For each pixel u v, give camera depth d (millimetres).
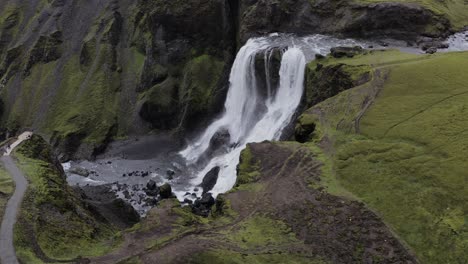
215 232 50188
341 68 81000
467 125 57844
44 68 154375
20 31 176375
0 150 79312
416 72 73812
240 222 52000
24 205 57000
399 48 96812
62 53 156125
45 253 48406
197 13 124438
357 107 70125
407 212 48875
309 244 47188
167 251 46562
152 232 50812
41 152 85125
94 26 156375
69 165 114062
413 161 55125
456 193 48469
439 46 95688
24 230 51406
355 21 105688
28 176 66875
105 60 143500
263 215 52781
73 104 136750
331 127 68812
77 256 48500
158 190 91688
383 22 104062
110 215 75688
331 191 54844
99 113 130750
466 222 45219
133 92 134125
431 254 43906
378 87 72812
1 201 57969
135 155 115125
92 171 107000
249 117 105250
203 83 122250
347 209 51250
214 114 117438
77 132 125438
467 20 115875
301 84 92750
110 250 48750
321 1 111688
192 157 109125
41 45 158750
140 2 149875
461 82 68188
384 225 48188
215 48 126625
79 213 62688
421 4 107188
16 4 184125
